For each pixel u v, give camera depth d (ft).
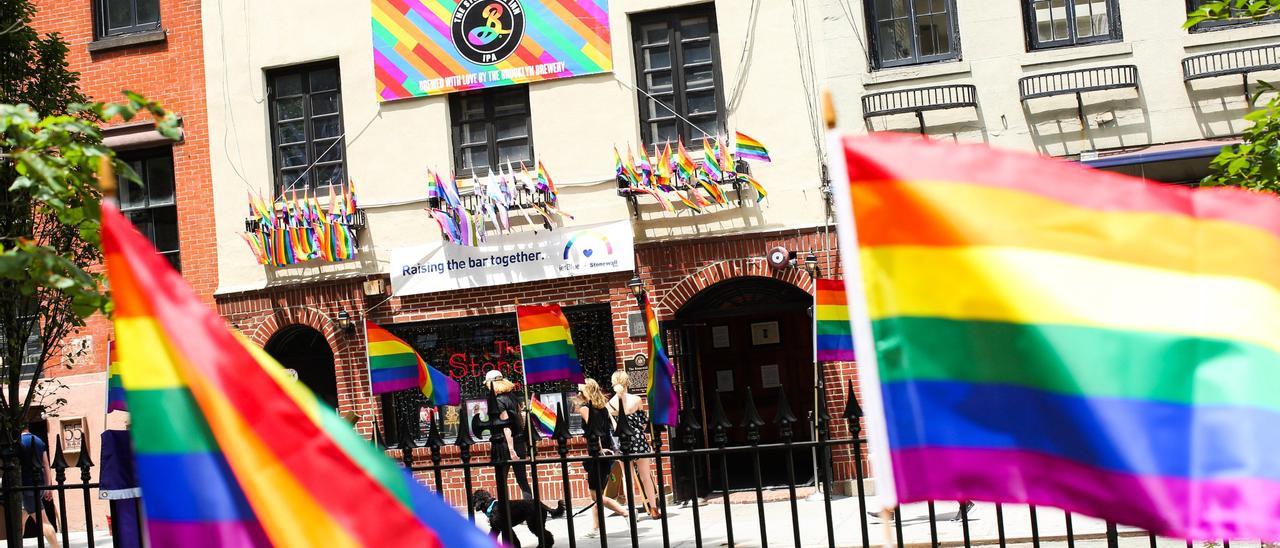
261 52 52.70
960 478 10.55
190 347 10.26
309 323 51.49
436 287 50.49
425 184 51.06
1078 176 10.57
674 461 48.42
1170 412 10.23
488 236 50.14
